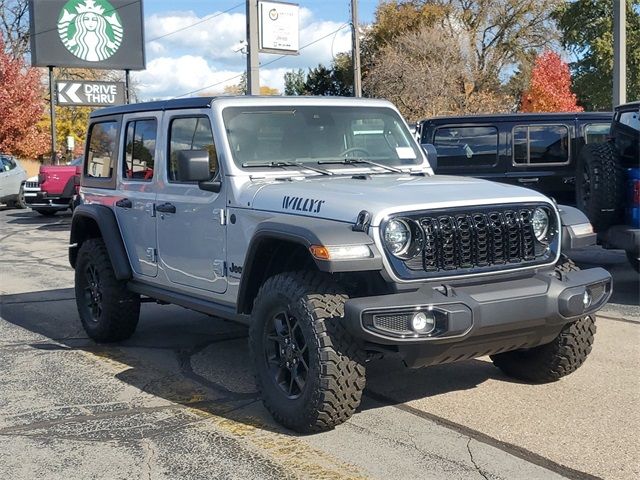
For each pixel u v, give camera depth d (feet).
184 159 16.97
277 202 16.21
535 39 150.41
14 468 14.14
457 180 17.38
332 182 17.03
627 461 13.69
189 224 19.06
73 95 92.02
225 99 18.40
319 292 14.74
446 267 14.60
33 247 49.60
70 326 26.23
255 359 15.90
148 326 25.80
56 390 18.80
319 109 19.30
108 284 22.66
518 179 34.09
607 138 31.19
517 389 17.84
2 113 109.81
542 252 15.67
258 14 60.70
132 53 94.68
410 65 114.32
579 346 17.15
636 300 27.22
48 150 117.39
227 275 17.79
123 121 22.56
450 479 13.10
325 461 13.97
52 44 90.38
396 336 13.60
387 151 19.92
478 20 149.28
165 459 14.35
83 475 13.75
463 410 16.53
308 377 14.55
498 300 14.17
